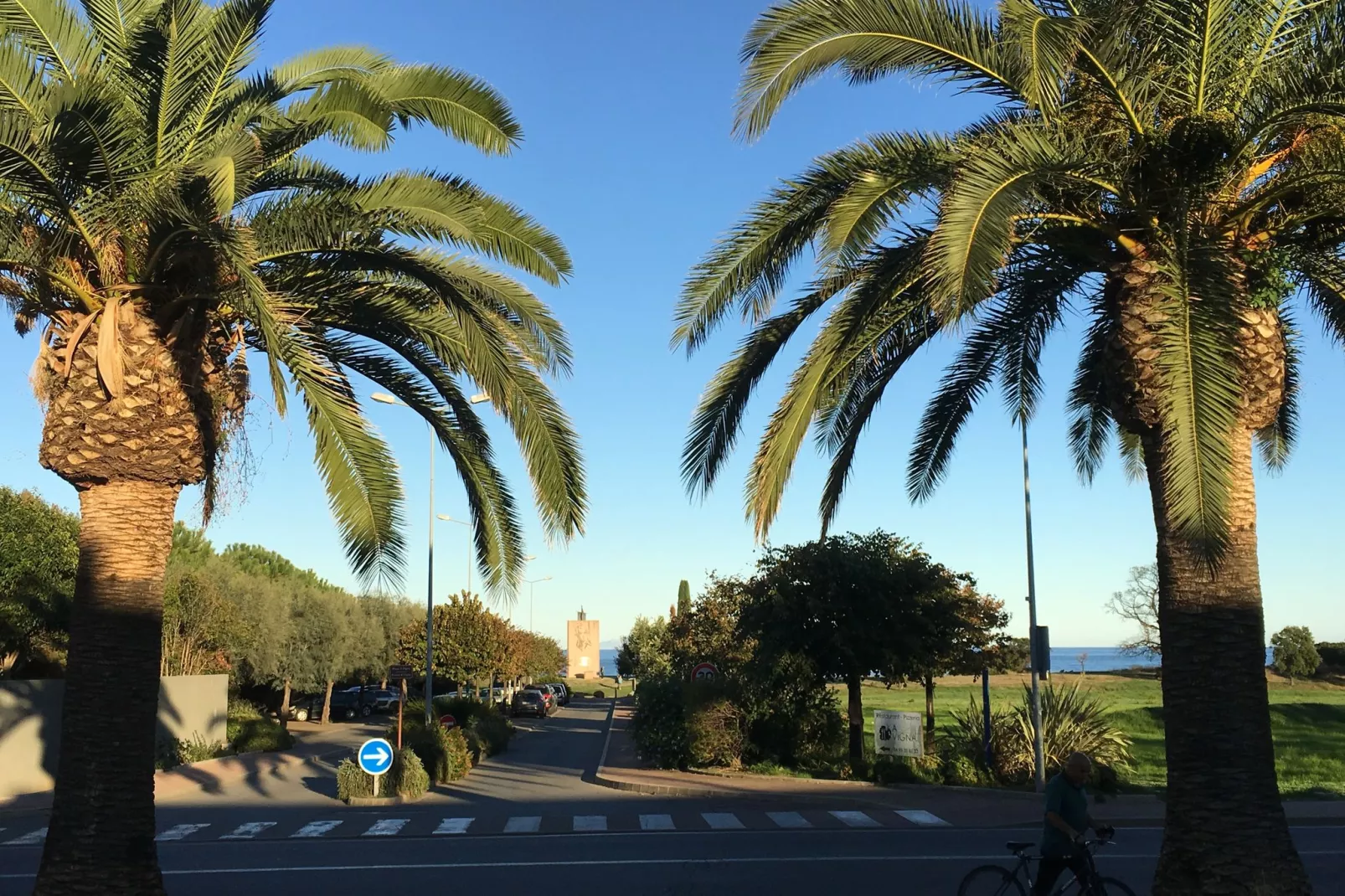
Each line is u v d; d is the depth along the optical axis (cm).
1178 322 725
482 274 946
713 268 914
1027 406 1400
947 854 1344
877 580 2139
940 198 809
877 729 2112
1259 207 823
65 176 816
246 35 895
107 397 845
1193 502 679
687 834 1575
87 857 805
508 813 1842
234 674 4500
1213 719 785
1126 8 775
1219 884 762
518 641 6053
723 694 2402
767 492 925
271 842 1571
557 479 1007
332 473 982
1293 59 782
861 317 938
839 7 779
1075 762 854
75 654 836
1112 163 790
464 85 943
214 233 767
